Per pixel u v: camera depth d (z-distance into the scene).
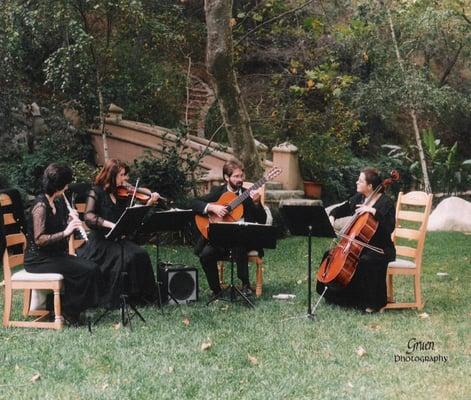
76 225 5.70
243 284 7.05
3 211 6.00
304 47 14.82
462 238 11.30
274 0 10.63
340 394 4.11
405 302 6.66
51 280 5.66
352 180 15.04
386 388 4.23
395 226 6.43
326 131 13.79
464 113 18.92
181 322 5.79
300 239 11.16
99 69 12.23
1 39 10.58
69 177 5.91
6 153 12.29
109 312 6.22
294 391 4.17
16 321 5.83
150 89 13.91
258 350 5.02
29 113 12.23
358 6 15.16
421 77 14.98
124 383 4.28
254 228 5.93
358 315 6.13
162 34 13.01
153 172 10.52
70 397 4.05
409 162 17.83
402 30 15.70
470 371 4.57
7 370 4.57
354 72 15.44
